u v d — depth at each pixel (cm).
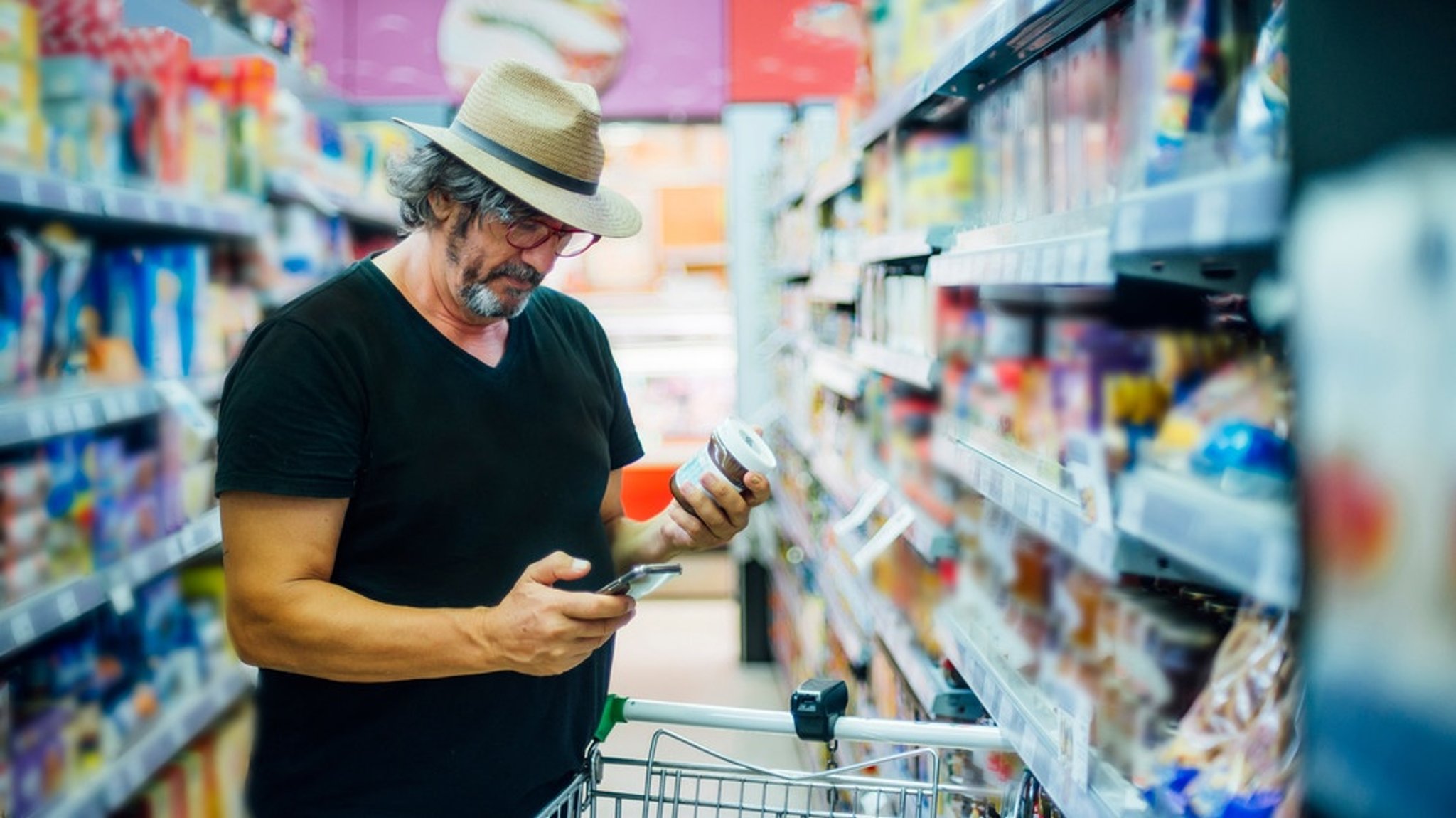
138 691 246
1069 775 121
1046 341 171
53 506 219
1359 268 72
